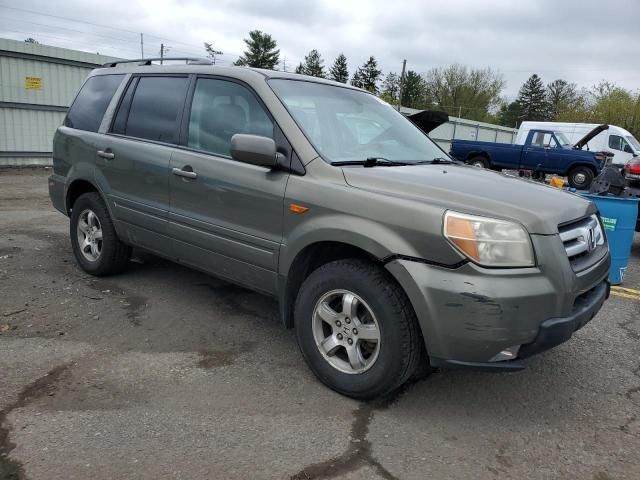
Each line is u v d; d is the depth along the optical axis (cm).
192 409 299
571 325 280
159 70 454
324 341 327
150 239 441
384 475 252
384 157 372
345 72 8662
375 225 291
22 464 246
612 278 593
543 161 1850
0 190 1130
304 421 292
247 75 380
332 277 311
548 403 326
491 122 7194
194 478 242
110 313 430
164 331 402
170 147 416
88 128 502
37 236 679
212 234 381
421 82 7962
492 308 261
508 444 282
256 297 481
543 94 9094
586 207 329
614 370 375
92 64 1697
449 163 404
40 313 423
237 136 326
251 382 332
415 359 292
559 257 277
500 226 270
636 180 832
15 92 1560
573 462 269
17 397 301
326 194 313
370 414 303
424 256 276
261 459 258
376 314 293
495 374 361
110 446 262
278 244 338
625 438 292
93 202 490
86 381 322
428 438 284
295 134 341
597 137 2106
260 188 345
